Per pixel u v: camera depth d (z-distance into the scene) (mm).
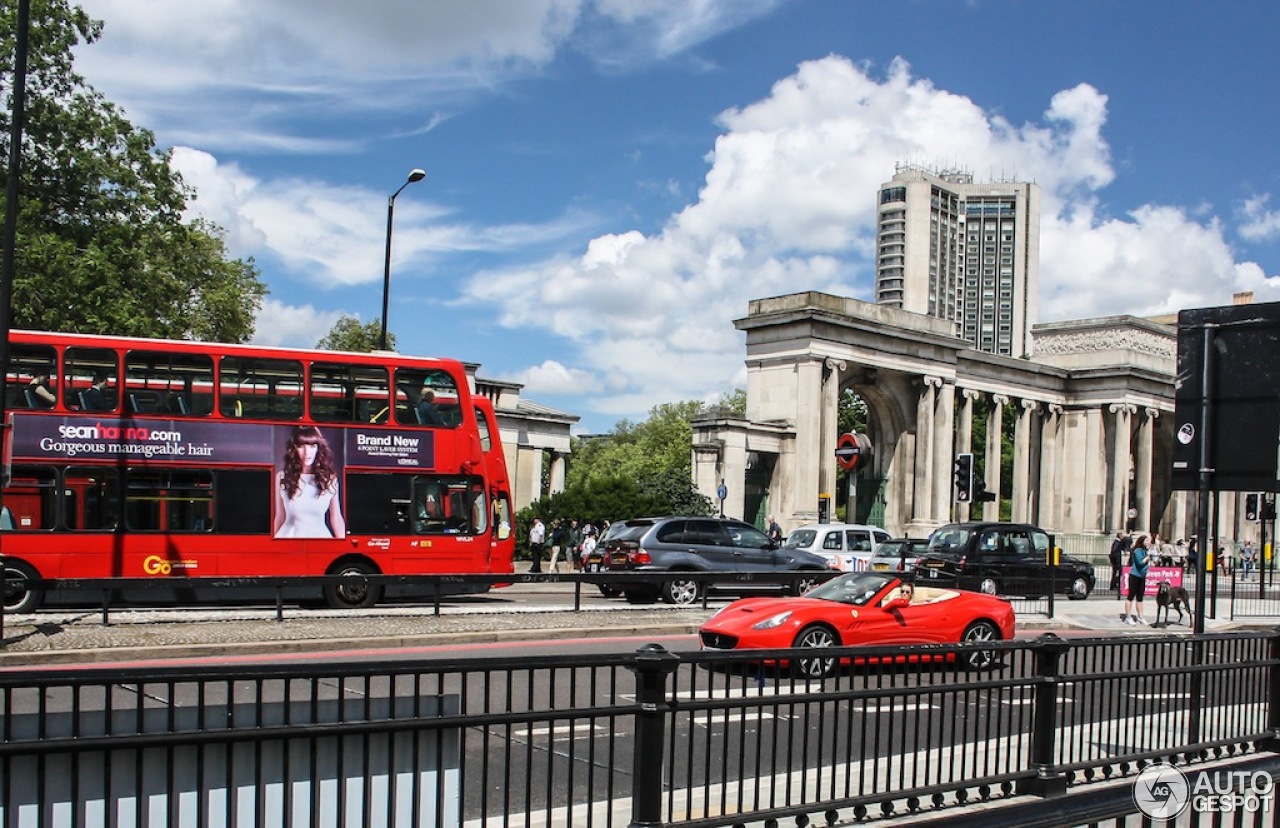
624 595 30844
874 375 63375
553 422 58000
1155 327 78938
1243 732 11055
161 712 5805
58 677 5430
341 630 19766
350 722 6031
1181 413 11508
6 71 33031
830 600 16875
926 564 32156
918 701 8578
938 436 65125
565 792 9406
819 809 7812
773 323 58625
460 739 6508
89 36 34719
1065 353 79250
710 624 16406
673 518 28859
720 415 54344
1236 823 5059
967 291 189000
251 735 5762
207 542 23531
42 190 33969
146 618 21484
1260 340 11008
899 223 183375
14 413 22703
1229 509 85438
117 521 23016
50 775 5523
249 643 17703
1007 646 9070
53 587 19469
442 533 25609
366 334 62125
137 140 35500
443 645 19438
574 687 6695
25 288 31375
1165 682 10523
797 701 7742
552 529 42000
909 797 8414
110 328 33125
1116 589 41250
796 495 56750
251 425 24172
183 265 43406
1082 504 76562
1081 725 9594
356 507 24875
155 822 5762
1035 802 4023
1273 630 11484
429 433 25766
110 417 23203
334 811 6156
